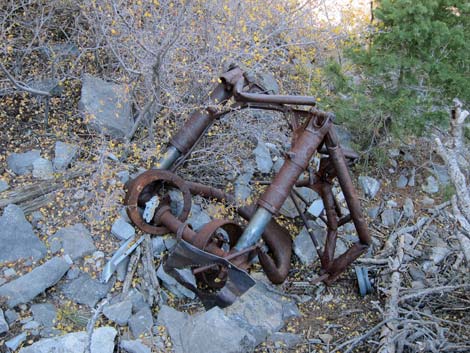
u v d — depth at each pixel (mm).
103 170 2986
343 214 3512
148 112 3361
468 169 3631
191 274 2789
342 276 3197
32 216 2916
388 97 3643
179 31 2994
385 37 3506
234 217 3250
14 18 3699
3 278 2662
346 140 3830
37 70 3604
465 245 2855
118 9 3342
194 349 2508
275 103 2863
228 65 3350
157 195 3008
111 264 2791
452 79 3500
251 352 2584
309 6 4273
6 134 3330
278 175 2738
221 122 3477
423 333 2639
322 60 4219
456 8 3494
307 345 2777
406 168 3949
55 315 2592
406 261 3279
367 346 2764
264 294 2965
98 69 3709
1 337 2480
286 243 3111
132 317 2625
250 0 3812
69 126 3420
